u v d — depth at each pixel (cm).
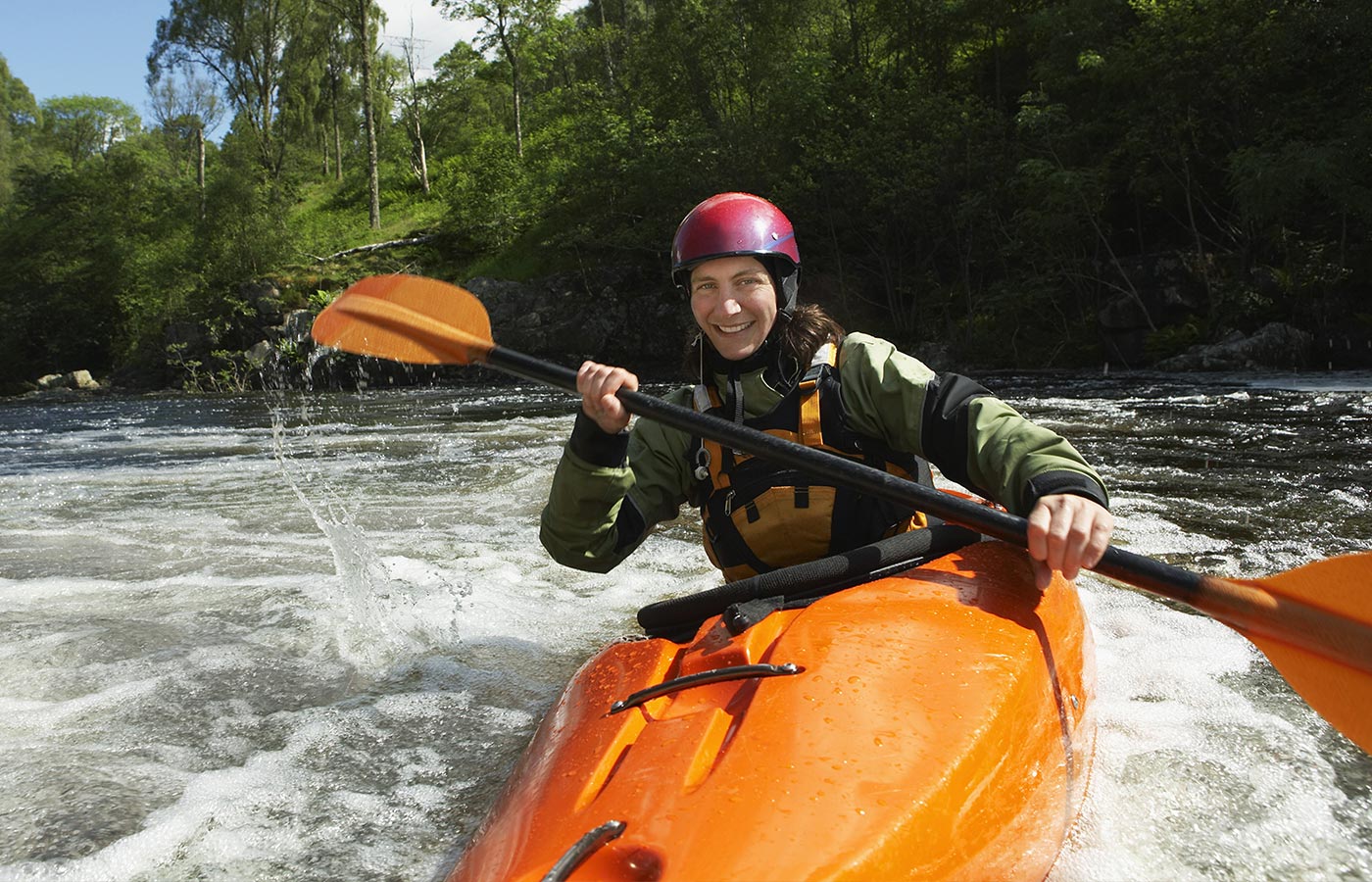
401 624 399
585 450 228
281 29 4919
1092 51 1872
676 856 129
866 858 129
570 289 2486
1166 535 471
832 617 192
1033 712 176
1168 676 307
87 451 1113
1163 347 1750
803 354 240
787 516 237
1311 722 271
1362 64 1658
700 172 2402
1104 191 1859
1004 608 202
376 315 269
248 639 384
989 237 2112
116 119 6806
